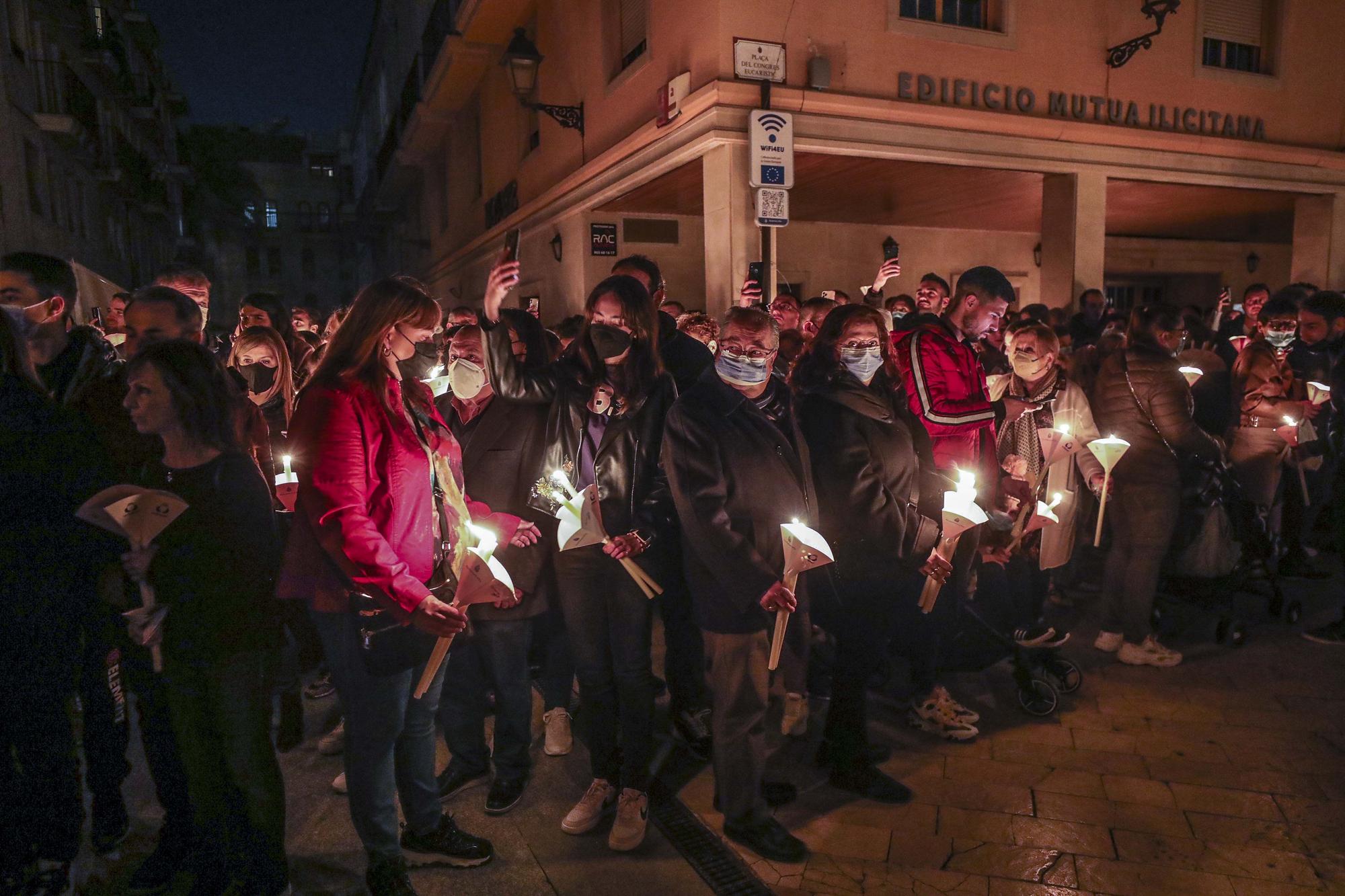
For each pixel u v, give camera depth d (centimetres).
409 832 274
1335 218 1059
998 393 402
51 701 238
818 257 1291
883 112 770
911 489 313
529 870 273
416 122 1933
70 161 1884
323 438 211
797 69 744
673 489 266
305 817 309
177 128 3950
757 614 263
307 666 366
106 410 267
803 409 312
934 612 358
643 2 891
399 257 3059
